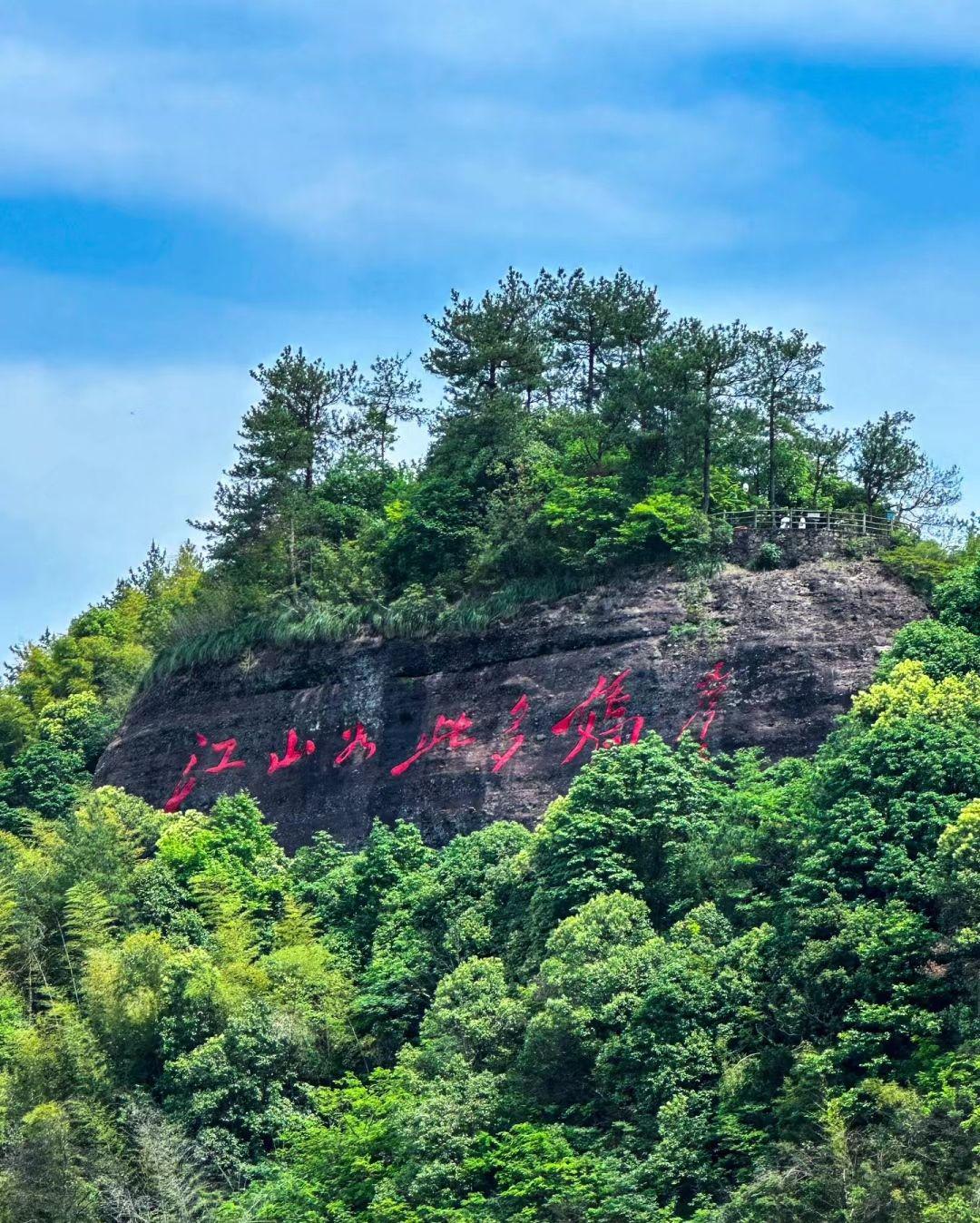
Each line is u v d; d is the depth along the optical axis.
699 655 69.88
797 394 77.62
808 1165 46.53
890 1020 49.50
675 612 71.50
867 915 52.09
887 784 56.06
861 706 62.09
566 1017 53.81
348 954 64.62
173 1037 59.34
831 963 52.12
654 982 53.50
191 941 65.44
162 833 72.12
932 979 50.59
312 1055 59.81
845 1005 51.53
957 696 59.56
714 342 76.75
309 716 77.56
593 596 73.81
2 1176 54.56
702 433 75.94
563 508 76.00
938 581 70.38
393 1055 60.97
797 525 74.19
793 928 53.47
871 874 53.59
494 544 78.25
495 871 63.34
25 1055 58.62
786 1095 49.91
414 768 73.62
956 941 50.12
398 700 75.56
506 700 72.94
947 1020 49.34
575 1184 49.53
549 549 76.25
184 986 60.19
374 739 75.31
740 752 65.50
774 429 78.44
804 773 62.00
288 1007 60.78
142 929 64.44
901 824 54.66
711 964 54.12
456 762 72.62
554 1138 51.59
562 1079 54.19
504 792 70.81
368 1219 52.12
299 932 65.44
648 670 70.38
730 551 73.00
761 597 70.62
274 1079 58.53
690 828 60.41
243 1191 55.09
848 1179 45.66
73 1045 58.69
